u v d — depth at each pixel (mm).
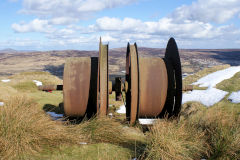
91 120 5391
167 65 6379
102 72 5695
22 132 3922
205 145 4574
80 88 5961
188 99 13984
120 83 6418
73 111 6043
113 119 5609
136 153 4035
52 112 10109
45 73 32844
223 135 4574
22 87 20109
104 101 5590
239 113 8148
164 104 6215
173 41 6434
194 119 6125
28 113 4848
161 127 4688
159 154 3805
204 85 17578
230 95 13320
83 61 6316
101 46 5965
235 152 4219
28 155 3590
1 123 3918
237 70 19875
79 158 3625
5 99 9188
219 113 5961
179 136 4387
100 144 4418
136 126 5961
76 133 4801
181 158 3881
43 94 17312
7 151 3500
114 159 3676
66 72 6074
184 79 22641
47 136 4234
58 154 3740
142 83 6078
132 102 5652
